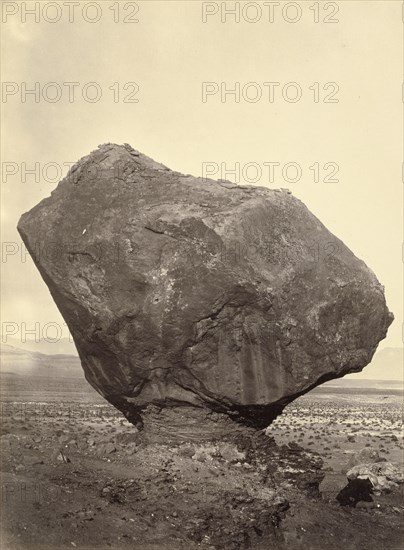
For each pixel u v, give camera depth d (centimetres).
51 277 1287
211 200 1293
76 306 1277
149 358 1271
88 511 1104
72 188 1323
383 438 2738
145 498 1173
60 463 1233
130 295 1254
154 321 1241
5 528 1026
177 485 1221
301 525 1242
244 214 1259
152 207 1278
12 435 1362
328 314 1283
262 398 1277
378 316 1348
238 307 1248
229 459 1306
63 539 1038
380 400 5991
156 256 1250
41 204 1335
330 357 1285
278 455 1396
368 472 1578
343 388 8838
